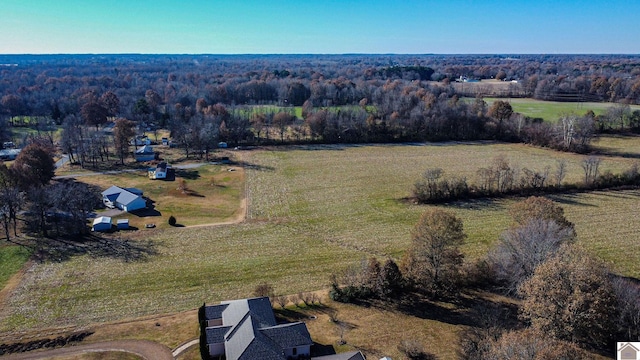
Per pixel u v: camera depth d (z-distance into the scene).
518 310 46.34
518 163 112.31
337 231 74.31
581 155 119.19
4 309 51.31
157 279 58.38
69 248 67.06
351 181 101.50
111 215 80.81
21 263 62.16
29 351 43.25
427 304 50.38
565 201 85.12
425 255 52.28
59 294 54.59
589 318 37.66
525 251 50.47
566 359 29.97
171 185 98.75
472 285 54.00
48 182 91.94
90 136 119.75
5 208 70.12
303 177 104.94
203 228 75.69
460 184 88.56
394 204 86.56
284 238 71.62
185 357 41.81
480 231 72.44
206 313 45.72
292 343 40.91
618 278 47.94
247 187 98.12
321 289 55.09
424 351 41.75
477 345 40.69
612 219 76.50
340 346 42.66
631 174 93.31
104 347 43.56
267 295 51.16
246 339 40.03
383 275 51.47
